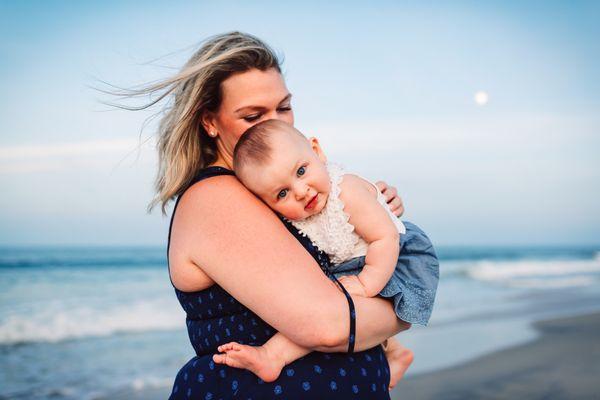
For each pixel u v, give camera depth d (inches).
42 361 367.2
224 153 85.0
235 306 71.1
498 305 639.8
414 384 295.7
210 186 73.2
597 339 408.8
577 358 349.7
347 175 80.4
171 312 552.7
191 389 72.1
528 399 266.1
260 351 67.4
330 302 67.0
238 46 79.2
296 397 68.0
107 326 484.7
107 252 1824.6
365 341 71.1
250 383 68.7
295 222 78.6
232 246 67.5
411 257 82.7
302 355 69.7
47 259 1301.7
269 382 68.2
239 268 66.7
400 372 89.4
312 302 65.8
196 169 82.9
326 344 66.2
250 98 78.6
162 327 483.5
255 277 66.1
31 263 1163.3
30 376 329.7
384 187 88.7
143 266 1123.3
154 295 684.7
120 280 871.1
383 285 74.4
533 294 761.0
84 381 317.1
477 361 347.6
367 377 73.3
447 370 324.8
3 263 1165.7
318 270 69.9
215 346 72.9
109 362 362.0
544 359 349.1
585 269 1231.5
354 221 77.8
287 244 69.4
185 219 72.2
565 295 745.6
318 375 69.6
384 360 80.5
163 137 84.3
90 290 738.2
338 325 66.6
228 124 80.9
